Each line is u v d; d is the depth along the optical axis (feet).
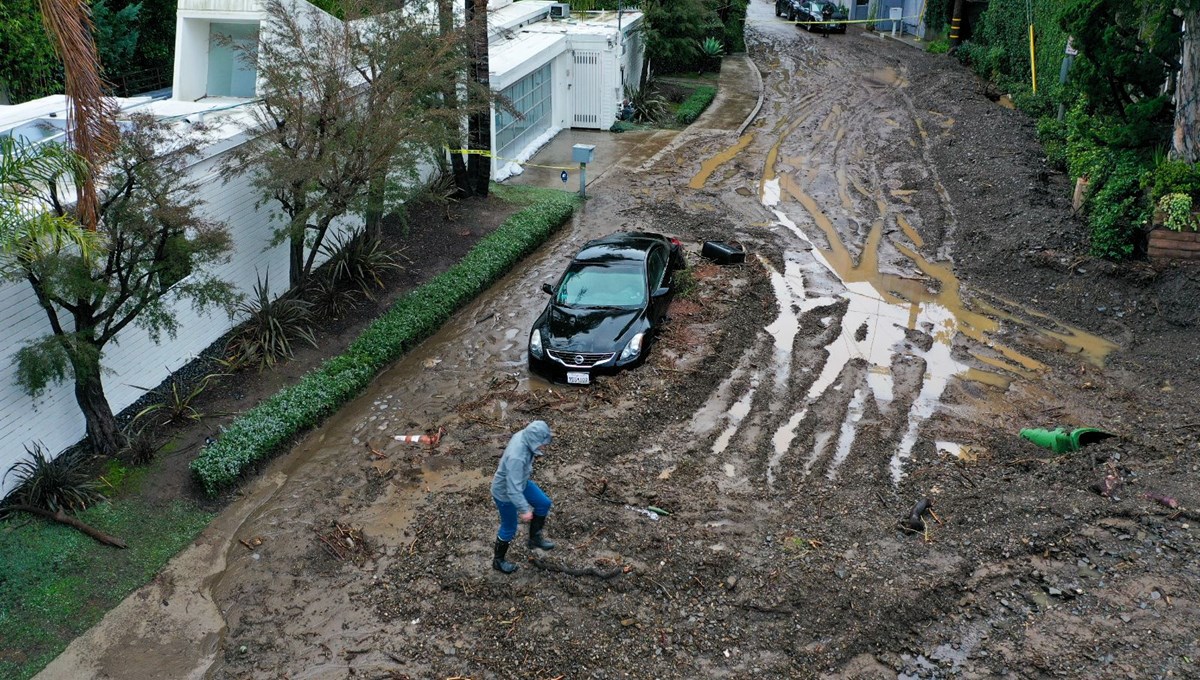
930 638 25.17
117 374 37.50
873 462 34.78
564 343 41.86
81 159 30.37
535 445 26.27
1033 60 87.71
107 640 27.45
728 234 61.16
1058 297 49.57
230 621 27.91
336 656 25.86
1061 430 35.55
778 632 25.44
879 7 150.92
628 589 27.27
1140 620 25.07
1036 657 24.06
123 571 30.25
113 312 34.01
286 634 27.02
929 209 64.49
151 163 33.91
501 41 83.97
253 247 46.55
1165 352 43.21
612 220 64.85
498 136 72.90
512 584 27.71
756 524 30.58
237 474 34.35
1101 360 43.37
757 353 44.39
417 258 55.57
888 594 26.37
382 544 30.81
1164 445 34.42
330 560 30.22
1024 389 40.65
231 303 39.17
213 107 50.14
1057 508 30.17
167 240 34.53
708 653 24.86
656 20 102.78
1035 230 55.83
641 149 83.46
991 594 26.66
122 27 77.10
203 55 59.11
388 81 46.19
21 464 32.60
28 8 59.31
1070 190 63.26
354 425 39.11
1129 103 58.54
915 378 41.65
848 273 54.65
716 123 92.07
